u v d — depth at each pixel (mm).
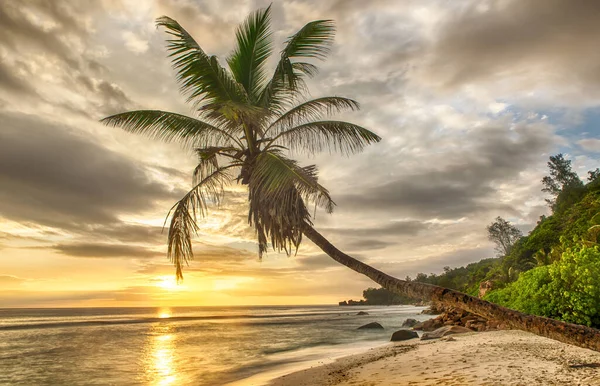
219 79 9547
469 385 6660
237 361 16219
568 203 61250
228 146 10352
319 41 10141
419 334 23734
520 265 57156
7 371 14820
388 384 7605
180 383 11602
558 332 4445
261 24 10859
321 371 10852
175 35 8977
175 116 10164
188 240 10312
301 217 8469
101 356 18656
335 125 10008
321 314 84500
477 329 19531
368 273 7227
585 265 14961
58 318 67875
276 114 10820
